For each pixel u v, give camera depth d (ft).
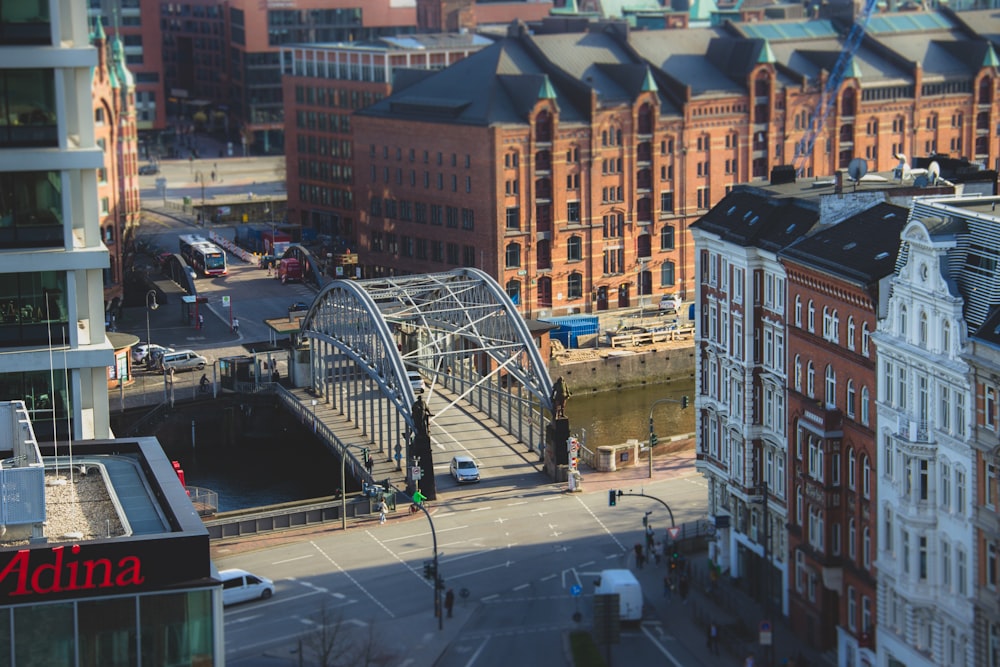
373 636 410.52
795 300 392.68
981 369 310.86
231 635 412.16
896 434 342.64
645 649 398.83
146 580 201.57
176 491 224.53
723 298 432.25
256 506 574.15
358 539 491.72
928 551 337.31
